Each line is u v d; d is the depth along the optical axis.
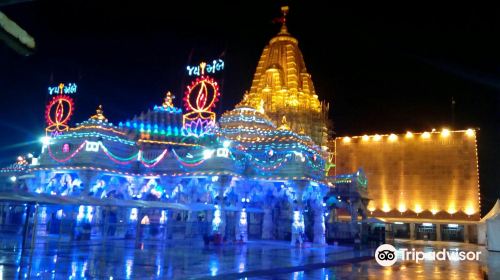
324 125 63.16
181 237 39.62
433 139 76.44
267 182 40.94
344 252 34.69
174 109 45.06
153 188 41.34
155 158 40.78
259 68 64.00
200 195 42.31
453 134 75.25
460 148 74.31
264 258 27.09
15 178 45.84
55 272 17.58
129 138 40.88
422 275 22.72
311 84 64.38
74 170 36.78
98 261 21.86
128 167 40.38
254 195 44.34
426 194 74.81
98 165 36.97
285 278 20.03
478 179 72.06
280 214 46.00
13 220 35.94
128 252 27.17
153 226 39.19
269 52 64.25
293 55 62.38
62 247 28.28
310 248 36.94
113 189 40.09
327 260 27.56
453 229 73.00
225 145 38.19
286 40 64.38
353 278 20.66
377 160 79.31
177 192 40.94
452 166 74.12
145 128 42.28
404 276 22.05
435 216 73.25
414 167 76.69
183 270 19.91
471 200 71.62
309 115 60.41
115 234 38.94
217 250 31.34
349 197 50.50
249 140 41.66
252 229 46.56
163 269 19.91
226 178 37.41
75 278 16.31
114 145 39.19
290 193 38.88
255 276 20.30
